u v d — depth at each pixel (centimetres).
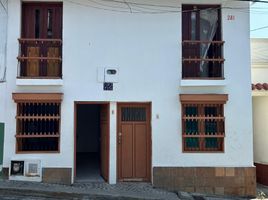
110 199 1029
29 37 1183
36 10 1192
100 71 1169
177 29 1184
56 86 1156
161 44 1182
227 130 1174
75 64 1166
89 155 1577
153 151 1165
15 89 1148
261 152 1355
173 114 1172
